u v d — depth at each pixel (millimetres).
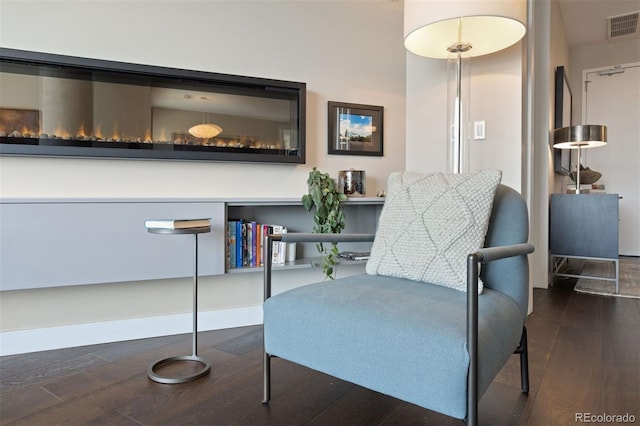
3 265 1772
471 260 979
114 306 2150
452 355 969
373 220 2889
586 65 5387
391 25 2885
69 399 1489
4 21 1945
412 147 2705
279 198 2336
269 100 2496
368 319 1118
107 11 2133
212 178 2389
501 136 2377
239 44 2438
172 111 2268
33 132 1990
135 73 2174
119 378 1670
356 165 2793
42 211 1830
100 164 2135
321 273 2691
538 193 3404
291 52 2586
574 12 4398
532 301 2760
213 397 1502
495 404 1436
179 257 2084
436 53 2285
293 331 1274
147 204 2012
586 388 1550
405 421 1342
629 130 5207
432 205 1444
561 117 3922
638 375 1660
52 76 2023
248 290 2463
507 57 2359
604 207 3291
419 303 1164
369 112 2816
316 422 1334
